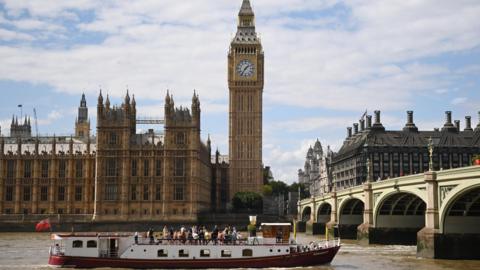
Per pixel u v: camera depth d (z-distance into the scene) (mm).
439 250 102062
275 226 96562
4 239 164375
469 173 93812
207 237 95375
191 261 91938
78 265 92438
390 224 137875
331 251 95938
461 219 103000
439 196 103000
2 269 91625
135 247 92625
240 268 92438
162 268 92000
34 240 159750
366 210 140375
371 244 136625
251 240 95062
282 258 93312
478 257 102000
